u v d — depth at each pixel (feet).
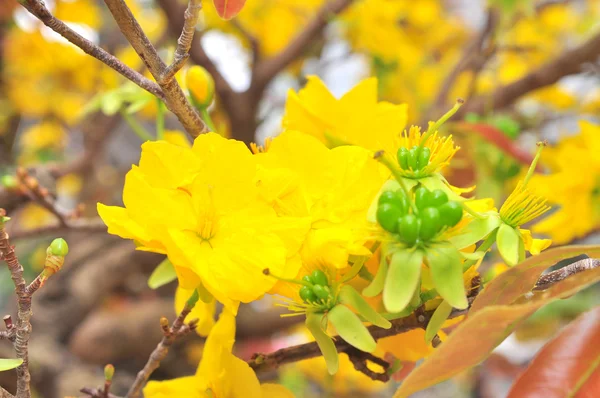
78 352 2.27
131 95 1.30
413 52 2.42
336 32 2.46
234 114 2.00
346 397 2.51
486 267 1.22
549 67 1.89
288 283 0.92
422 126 1.91
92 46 0.90
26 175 1.43
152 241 0.91
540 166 1.44
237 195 0.92
